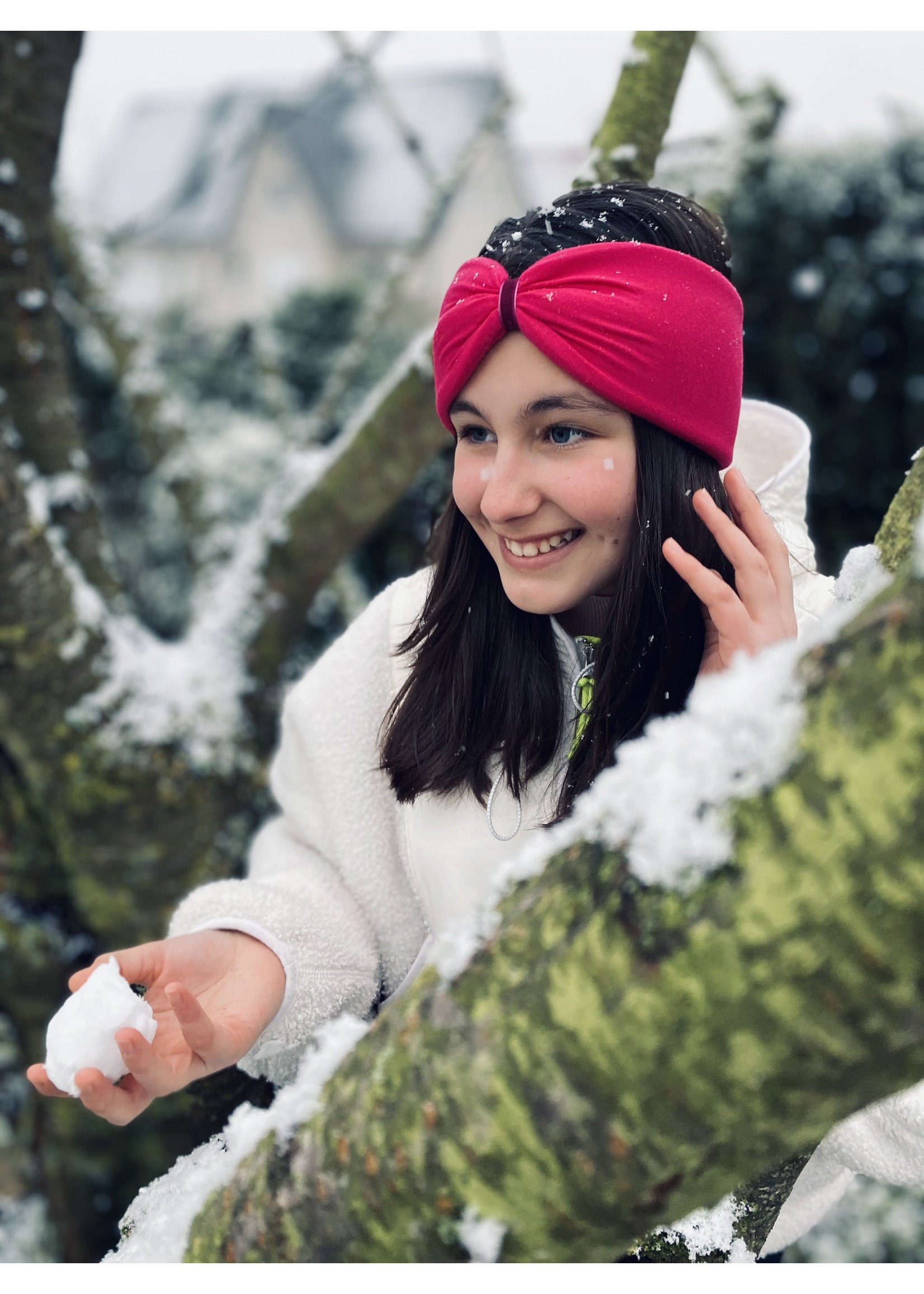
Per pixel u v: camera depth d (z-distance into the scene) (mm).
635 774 570
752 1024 505
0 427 1956
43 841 2320
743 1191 1021
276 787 1448
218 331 5988
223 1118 1405
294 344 5590
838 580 858
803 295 3654
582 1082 548
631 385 1007
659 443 1052
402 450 2227
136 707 2152
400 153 16125
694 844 518
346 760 1354
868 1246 2514
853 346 3672
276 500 2443
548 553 1079
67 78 2020
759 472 1351
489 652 1208
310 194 17875
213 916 1219
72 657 2070
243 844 2303
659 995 522
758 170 3158
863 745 477
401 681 1361
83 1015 887
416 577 1423
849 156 3648
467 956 621
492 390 1032
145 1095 858
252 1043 1014
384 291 2869
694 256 1091
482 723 1209
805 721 501
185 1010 873
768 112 2955
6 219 2027
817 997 492
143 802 2141
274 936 1178
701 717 540
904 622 479
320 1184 651
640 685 1104
